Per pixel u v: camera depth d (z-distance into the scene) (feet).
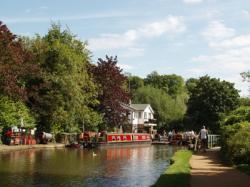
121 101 227.40
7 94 146.61
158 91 378.94
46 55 186.19
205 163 87.86
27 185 65.41
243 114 131.13
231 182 59.47
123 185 67.41
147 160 112.78
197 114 253.03
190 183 57.98
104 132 188.34
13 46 149.18
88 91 201.46
